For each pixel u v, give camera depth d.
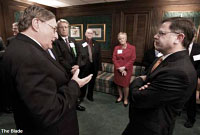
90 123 1.94
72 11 3.72
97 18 3.44
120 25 3.21
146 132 0.81
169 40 0.71
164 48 0.75
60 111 0.63
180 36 0.68
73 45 2.16
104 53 3.58
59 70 0.71
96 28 3.51
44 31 0.67
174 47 0.72
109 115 2.15
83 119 2.04
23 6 3.01
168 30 0.70
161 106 0.73
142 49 3.12
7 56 0.59
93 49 2.48
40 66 0.58
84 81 0.84
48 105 0.57
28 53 0.58
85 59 2.35
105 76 3.15
